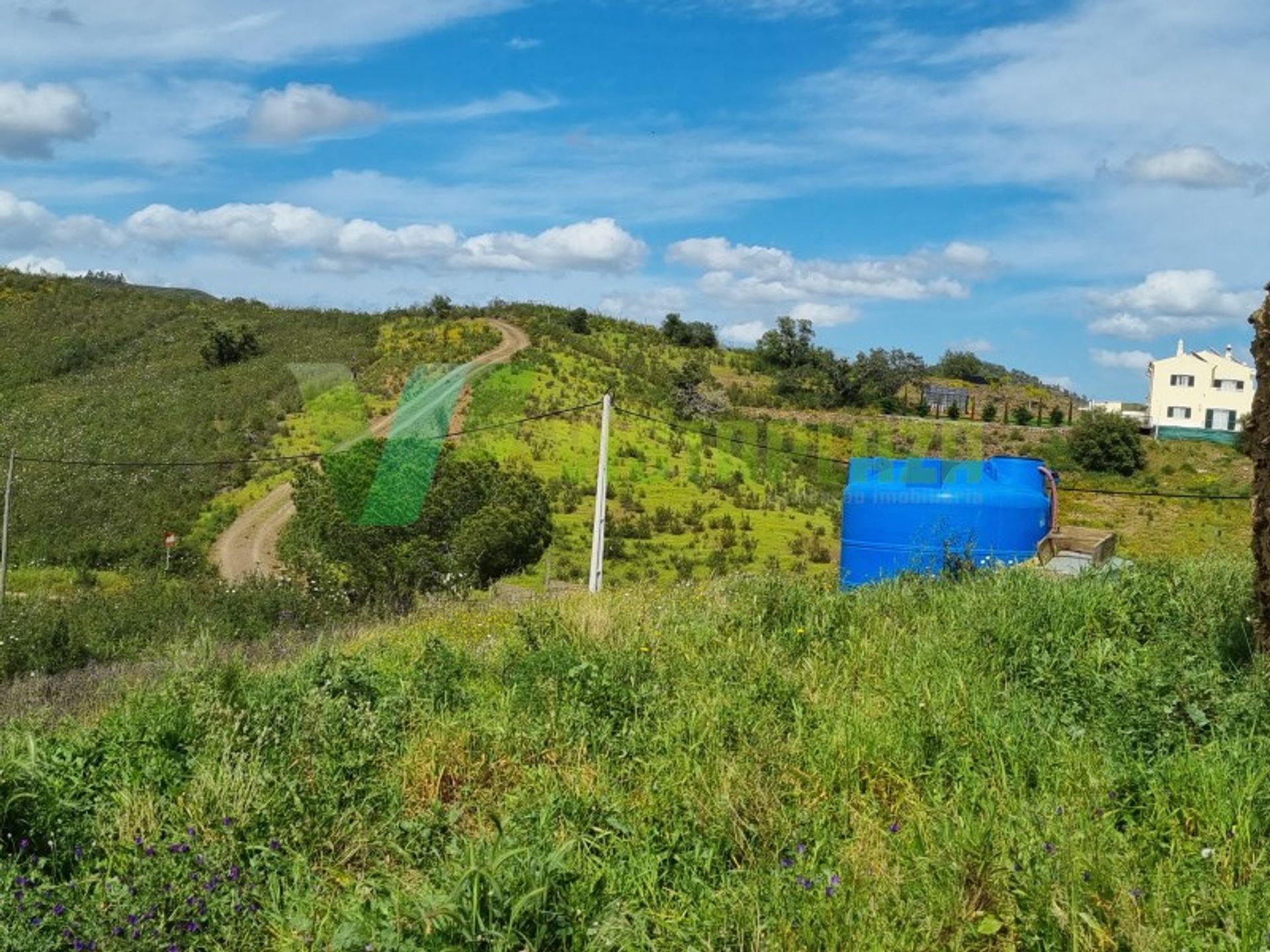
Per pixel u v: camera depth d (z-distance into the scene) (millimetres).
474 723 6645
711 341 90625
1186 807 4637
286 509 43750
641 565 32156
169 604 22312
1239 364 78250
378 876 4676
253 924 4250
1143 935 3623
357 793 5551
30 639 18766
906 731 5695
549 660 7602
